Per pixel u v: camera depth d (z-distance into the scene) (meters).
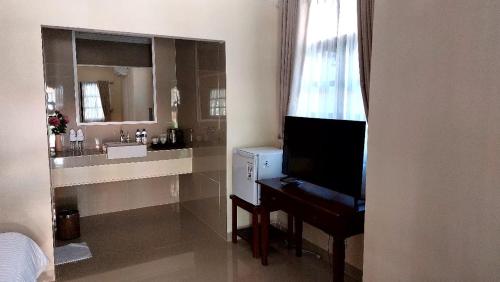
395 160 1.64
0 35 2.42
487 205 1.29
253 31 3.42
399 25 1.59
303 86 3.16
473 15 1.31
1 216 2.54
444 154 1.43
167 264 3.00
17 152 2.54
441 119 1.43
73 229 3.51
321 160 2.59
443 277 1.46
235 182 3.38
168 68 4.35
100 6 2.72
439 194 1.46
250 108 3.49
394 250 1.67
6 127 2.49
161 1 2.95
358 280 2.69
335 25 2.78
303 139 2.78
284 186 2.81
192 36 3.12
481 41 1.29
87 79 3.90
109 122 4.05
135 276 2.80
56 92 3.74
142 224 3.93
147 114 4.28
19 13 2.46
